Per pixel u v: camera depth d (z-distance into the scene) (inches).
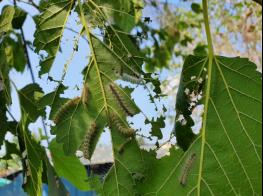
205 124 11.5
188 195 11.4
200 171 11.4
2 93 13.9
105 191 12.1
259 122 11.1
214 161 11.4
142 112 12.3
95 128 12.2
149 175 11.8
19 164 18.6
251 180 11.1
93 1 13.0
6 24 14.0
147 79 12.6
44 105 12.5
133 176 12.0
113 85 12.4
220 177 11.3
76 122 12.3
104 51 12.6
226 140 11.3
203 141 11.5
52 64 12.7
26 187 15.5
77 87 12.5
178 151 11.6
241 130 11.2
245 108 11.3
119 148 12.1
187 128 11.6
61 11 12.9
